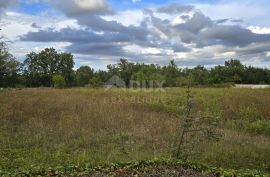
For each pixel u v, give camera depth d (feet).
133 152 29.81
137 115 45.70
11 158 28.27
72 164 25.26
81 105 52.60
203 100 59.93
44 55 211.41
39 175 21.58
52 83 182.91
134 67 166.81
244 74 189.67
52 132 37.11
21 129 38.78
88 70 190.49
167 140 34.24
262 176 22.09
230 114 49.57
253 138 36.60
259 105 55.77
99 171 22.41
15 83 110.32
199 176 21.75
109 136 35.70
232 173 22.43
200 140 27.84
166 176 21.43
